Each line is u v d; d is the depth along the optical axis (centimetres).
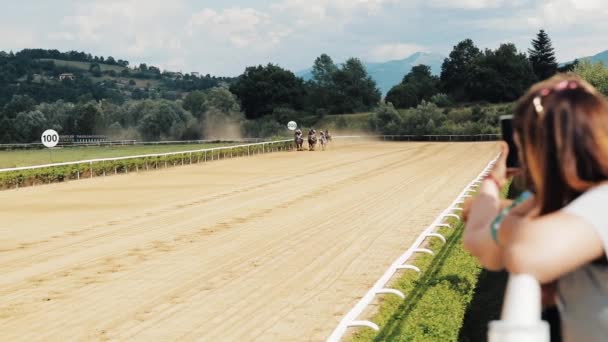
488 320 822
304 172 3438
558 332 177
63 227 1767
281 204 2148
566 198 165
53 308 1002
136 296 1058
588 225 150
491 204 191
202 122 12294
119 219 1892
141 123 12369
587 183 161
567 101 163
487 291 944
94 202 2298
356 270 1198
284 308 969
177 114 12431
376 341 741
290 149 6100
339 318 911
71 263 1316
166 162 4003
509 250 152
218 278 1164
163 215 1953
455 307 805
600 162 159
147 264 1291
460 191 2439
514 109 176
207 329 881
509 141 205
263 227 1698
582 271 165
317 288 1078
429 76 16000
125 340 845
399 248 1389
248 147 5259
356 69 14200
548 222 153
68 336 867
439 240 1372
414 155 4950
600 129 160
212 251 1402
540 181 166
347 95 13962
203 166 4012
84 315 961
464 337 770
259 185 2786
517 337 137
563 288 170
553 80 172
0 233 1688
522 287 146
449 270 1003
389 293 982
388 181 2873
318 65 14312
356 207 2045
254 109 14025
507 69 13300
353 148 6234
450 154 5044
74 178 3231
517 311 142
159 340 841
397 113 10388
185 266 1266
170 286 1116
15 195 2566
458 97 13688
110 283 1147
